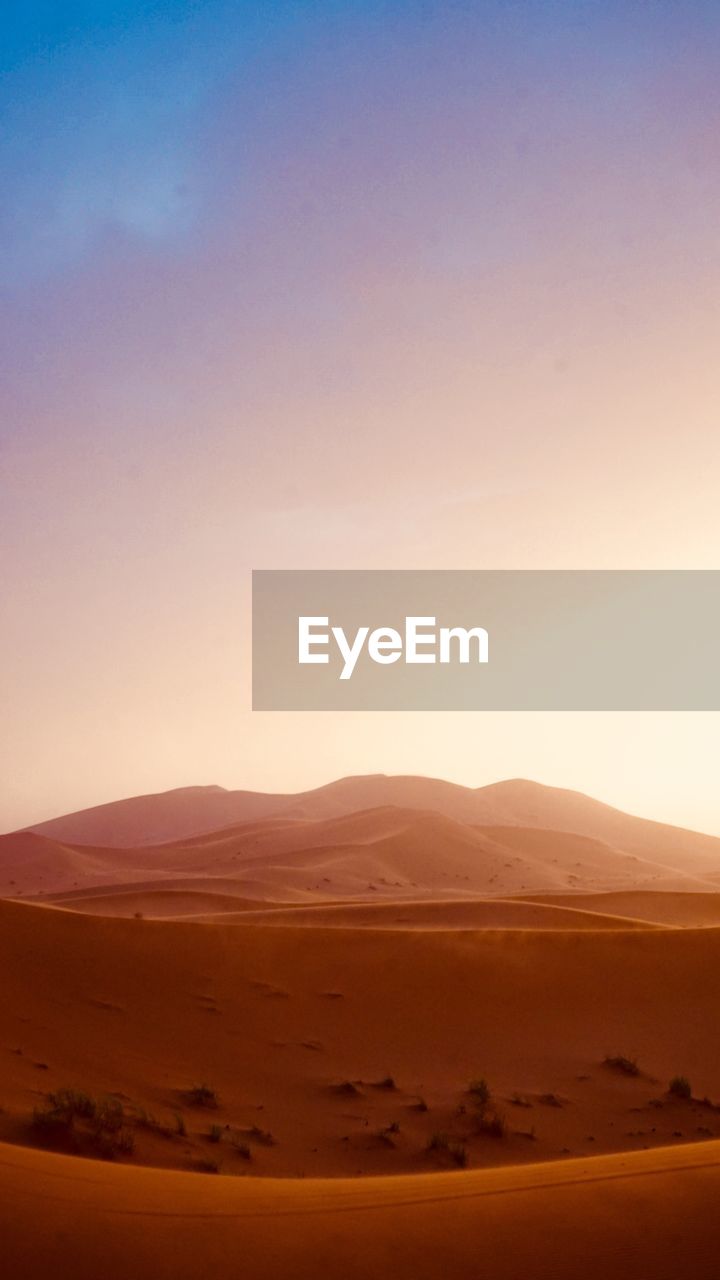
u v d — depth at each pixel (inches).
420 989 1263.5
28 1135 564.7
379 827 6530.5
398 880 5201.8
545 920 2224.4
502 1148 778.2
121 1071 842.8
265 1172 632.4
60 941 1221.7
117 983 1137.4
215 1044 1001.5
